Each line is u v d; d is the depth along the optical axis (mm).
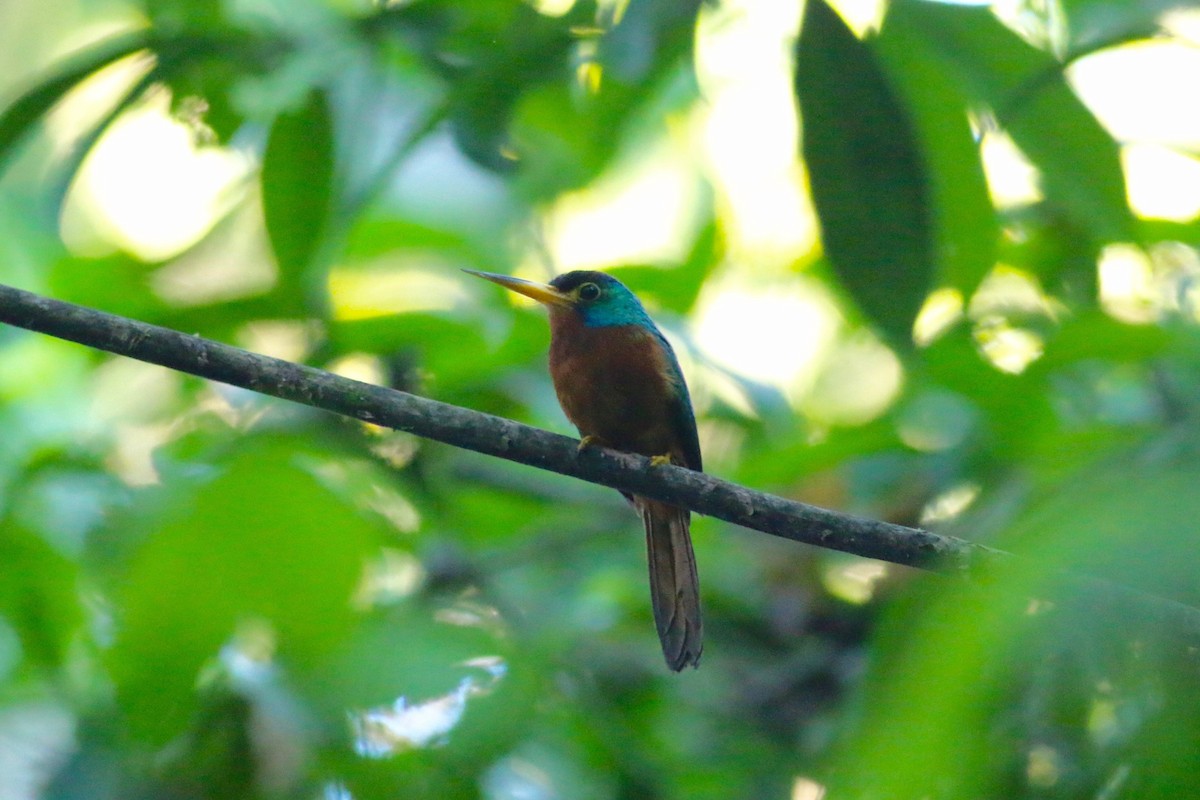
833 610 9516
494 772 8250
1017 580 1979
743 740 8953
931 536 5613
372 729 7828
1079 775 3891
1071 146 5820
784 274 11242
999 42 5367
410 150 5695
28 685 8977
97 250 9398
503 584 9781
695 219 11805
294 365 5828
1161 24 5645
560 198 10156
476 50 6176
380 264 10258
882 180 4109
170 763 7199
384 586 9250
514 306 9898
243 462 6785
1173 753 2037
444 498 9148
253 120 6352
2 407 9844
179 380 9055
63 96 5676
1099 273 8352
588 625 9383
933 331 8898
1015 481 7523
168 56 5895
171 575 6621
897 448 8969
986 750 2039
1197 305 8375
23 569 7906
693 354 9414
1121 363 7801
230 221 8438
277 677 7535
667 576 7668
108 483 8391
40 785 7648
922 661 2084
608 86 6555
